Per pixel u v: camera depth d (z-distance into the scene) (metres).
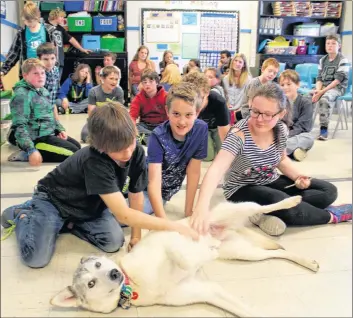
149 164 1.85
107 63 5.39
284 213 1.88
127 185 1.85
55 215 1.71
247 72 4.04
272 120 1.81
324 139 4.05
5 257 1.67
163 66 5.78
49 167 2.96
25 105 2.96
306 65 5.57
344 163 3.18
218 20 6.63
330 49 4.32
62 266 1.62
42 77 3.05
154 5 6.47
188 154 1.94
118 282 1.29
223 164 1.85
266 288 1.48
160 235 1.51
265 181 2.05
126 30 6.34
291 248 1.77
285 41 6.64
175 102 1.75
